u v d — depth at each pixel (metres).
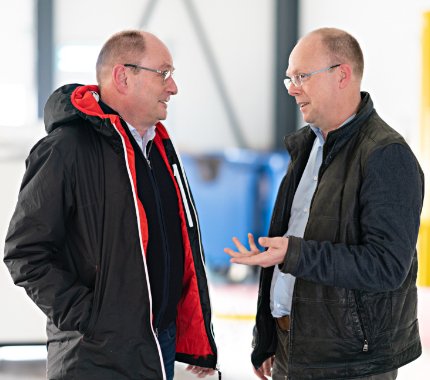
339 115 4.10
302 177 4.38
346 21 13.20
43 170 3.83
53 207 3.81
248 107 15.87
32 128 7.82
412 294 4.05
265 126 15.92
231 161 14.51
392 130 3.91
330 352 3.90
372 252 3.69
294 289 4.00
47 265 3.81
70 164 3.85
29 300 7.50
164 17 15.66
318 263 3.72
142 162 4.09
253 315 11.16
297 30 15.78
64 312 3.77
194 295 4.39
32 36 15.34
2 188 7.34
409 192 3.74
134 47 4.10
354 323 3.84
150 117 4.20
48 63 15.38
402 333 3.98
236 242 3.98
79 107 3.86
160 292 4.09
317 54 4.05
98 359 3.79
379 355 3.89
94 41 15.52
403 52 11.09
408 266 3.73
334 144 4.01
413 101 10.85
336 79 4.05
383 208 3.71
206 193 14.53
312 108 4.11
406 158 3.77
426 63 10.58
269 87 15.85
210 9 15.71
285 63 15.79
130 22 15.58
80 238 3.93
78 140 3.89
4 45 15.31
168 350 4.29
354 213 3.85
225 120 15.88
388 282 3.69
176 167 4.40
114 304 3.80
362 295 3.84
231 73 15.80
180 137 15.85
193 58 15.77
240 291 13.41
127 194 3.85
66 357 3.86
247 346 9.20
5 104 15.42
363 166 3.83
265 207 14.59
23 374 7.82
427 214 10.73
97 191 3.87
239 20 15.73
